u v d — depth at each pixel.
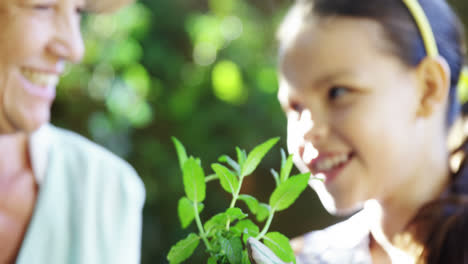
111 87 2.58
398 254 0.95
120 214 1.02
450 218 0.91
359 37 0.90
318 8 0.92
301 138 0.91
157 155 2.64
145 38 2.68
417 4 0.94
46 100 0.94
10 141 0.98
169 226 2.61
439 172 0.94
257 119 2.69
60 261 0.98
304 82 0.91
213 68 2.74
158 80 2.72
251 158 0.77
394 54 0.91
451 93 0.98
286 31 0.95
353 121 0.89
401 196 0.94
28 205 0.99
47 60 0.92
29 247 0.97
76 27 0.93
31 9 0.90
